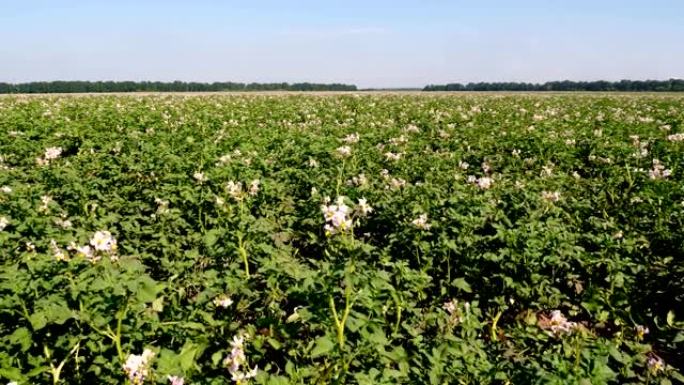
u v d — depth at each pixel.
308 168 11.41
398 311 5.10
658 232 7.61
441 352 4.39
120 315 4.23
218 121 20.81
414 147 14.70
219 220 7.71
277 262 5.93
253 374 4.01
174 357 4.02
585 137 16.91
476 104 36.28
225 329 4.88
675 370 4.70
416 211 7.58
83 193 8.66
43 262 4.67
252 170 10.27
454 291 6.45
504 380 4.38
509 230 6.64
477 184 9.51
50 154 10.83
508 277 5.99
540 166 13.03
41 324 3.96
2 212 7.21
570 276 6.52
